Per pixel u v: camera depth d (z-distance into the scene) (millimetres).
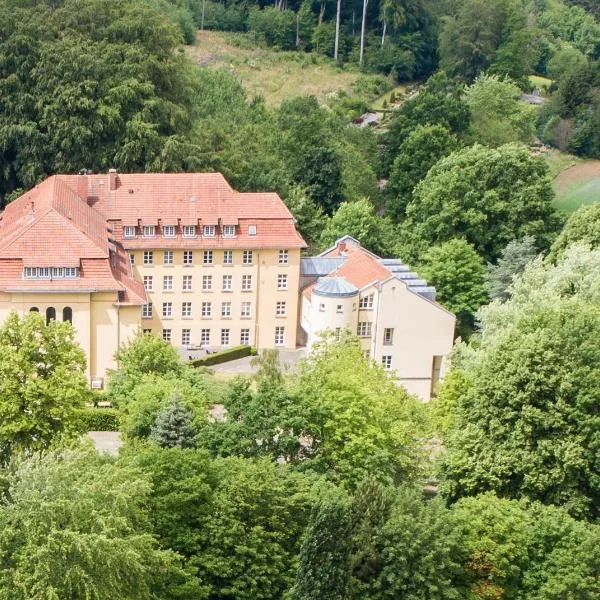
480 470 80500
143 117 143375
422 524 67062
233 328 125000
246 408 79375
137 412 84188
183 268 121875
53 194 112438
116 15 151625
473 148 147750
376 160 178625
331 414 80438
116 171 132250
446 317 118875
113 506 58031
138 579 58812
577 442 79062
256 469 69625
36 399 73312
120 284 107375
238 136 164125
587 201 181875
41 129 141750
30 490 56500
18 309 105750
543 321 89000
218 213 122188
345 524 64875
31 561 54406
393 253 146125
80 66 141375
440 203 143125
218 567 66750
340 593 64562
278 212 123875
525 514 72750
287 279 124625
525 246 133625
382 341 118375
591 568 69688
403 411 85438
